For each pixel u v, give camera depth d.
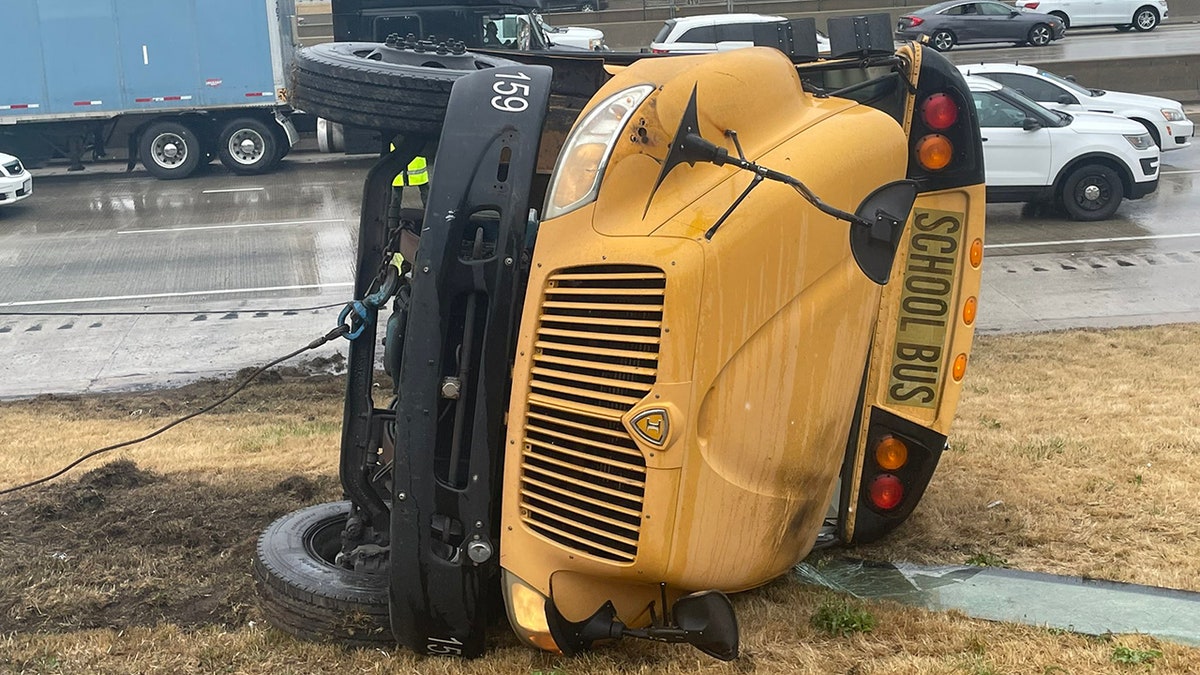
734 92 4.08
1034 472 6.45
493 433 3.99
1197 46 31.03
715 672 4.09
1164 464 6.52
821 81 5.01
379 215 4.93
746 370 3.82
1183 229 16.00
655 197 3.87
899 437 5.08
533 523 3.96
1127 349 10.34
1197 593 4.68
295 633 4.57
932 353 5.05
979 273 5.06
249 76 23.34
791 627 4.46
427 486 4.02
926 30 33.56
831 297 4.02
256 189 22.03
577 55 5.51
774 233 3.83
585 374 3.85
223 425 9.32
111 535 6.12
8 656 4.55
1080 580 4.89
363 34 20.81
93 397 10.68
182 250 16.97
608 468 3.81
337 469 7.36
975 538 5.43
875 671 4.02
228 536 6.07
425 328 3.98
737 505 3.92
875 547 5.36
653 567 3.81
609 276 3.79
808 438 4.08
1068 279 13.62
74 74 23.19
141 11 22.97
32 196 22.20
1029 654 4.11
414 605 4.13
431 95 4.52
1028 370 9.62
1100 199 16.78
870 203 4.12
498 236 3.96
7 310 14.10
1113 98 20.11
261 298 14.25
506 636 4.50
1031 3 35.12
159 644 4.65
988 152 16.75
